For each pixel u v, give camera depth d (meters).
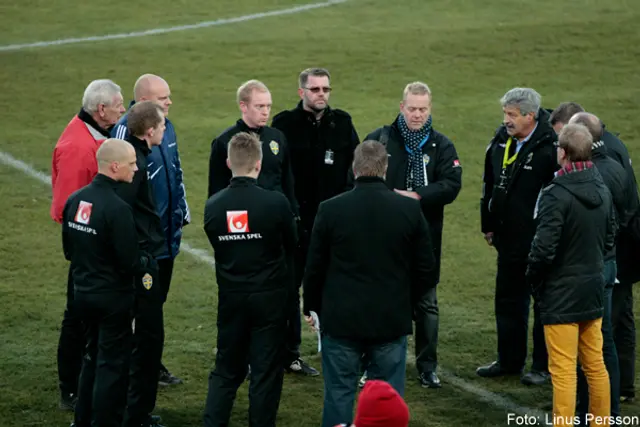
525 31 72.94
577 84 61.94
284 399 26.62
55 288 34.56
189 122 56.00
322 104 27.55
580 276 22.89
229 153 23.19
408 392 27.14
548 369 25.67
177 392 26.88
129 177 22.89
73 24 78.25
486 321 32.28
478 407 26.14
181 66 67.25
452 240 40.09
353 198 22.22
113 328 22.89
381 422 15.59
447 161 27.12
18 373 27.69
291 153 28.08
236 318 23.22
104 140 24.81
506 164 27.47
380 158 22.33
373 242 22.05
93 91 26.02
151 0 85.94
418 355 27.73
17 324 31.27
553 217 22.69
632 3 79.12
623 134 52.75
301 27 76.75
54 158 26.31
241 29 76.44
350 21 78.00
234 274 23.08
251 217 22.78
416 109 26.62
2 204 43.62
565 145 22.98
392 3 82.94
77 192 22.92
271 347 23.31
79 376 24.95
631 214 25.19
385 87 62.34
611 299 25.47
